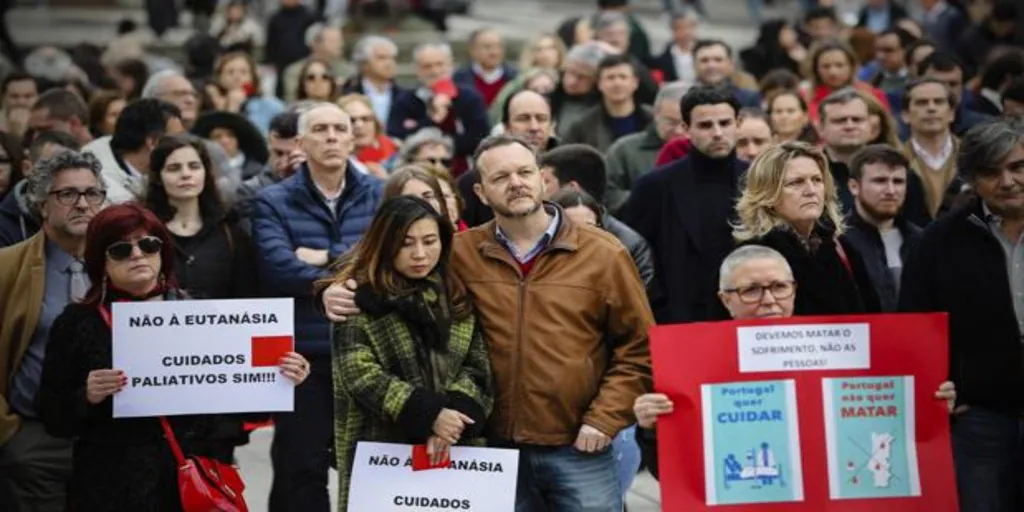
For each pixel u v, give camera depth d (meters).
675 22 44.56
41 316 18.09
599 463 16.20
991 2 47.81
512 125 25.34
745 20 69.88
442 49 34.94
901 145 26.06
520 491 16.22
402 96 33.88
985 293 17.41
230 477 16.30
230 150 27.72
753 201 17.84
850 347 15.91
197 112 30.20
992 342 17.42
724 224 21.31
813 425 15.82
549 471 16.09
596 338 16.16
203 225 20.38
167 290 16.52
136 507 15.93
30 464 17.94
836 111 23.08
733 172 21.53
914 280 17.84
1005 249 17.53
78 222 18.05
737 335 15.73
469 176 22.52
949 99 24.66
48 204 18.09
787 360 15.81
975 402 17.55
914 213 22.14
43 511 18.14
